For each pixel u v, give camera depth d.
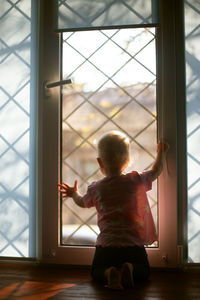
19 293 1.37
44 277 1.59
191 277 1.58
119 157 1.57
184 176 1.66
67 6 1.73
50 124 1.77
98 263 1.47
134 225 1.50
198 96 1.65
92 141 1.75
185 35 1.66
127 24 1.68
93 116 1.75
